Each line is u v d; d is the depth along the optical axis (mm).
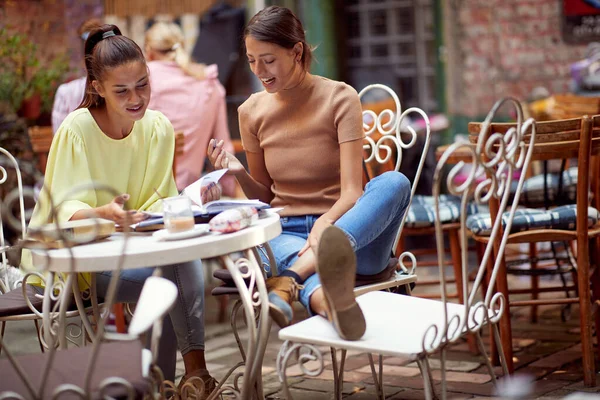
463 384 3814
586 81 6371
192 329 3281
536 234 3834
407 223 4527
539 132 3660
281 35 3258
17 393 2203
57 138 3277
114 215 2955
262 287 2828
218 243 2684
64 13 7555
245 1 7699
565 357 4156
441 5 7438
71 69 7273
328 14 7898
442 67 7512
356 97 3373
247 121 3561
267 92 3514
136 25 7641
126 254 2586
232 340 4953
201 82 5480
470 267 6453
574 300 3840
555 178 4738
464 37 7355
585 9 6836
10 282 3727
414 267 3414
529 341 4500
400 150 3672
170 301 2156
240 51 7887
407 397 3711
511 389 3682
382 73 7988
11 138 6371
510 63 7172
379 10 7922
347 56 8125
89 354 2475
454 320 2785
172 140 3551
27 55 6977
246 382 2887
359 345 2576
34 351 4840
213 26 7672
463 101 7418
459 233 4617
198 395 3191
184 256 2625
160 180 3506
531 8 7035
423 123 7562
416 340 2617
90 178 3266
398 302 3033
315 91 3420
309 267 3016
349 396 3779
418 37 7766
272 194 3646
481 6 7238
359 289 3111
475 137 3822
